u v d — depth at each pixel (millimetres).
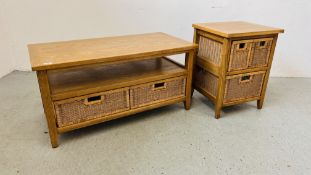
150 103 1432
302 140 1319
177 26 2109
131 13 2051
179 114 1561
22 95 1755
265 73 1539
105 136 1321
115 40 1492
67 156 1163
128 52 1241
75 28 2064
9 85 1915
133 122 1460
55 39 2102
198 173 1076
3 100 1675
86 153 1188
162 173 1072
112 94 1278
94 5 1998
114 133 1350
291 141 1309
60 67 1073
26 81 1999
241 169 1104
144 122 1463
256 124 1463
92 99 1280
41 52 1222
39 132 1336
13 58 2174
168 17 2076
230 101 1510
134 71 1461
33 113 1521
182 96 1545
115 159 1151
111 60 1181
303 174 1079
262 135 1356
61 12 2004
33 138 1284
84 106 1222
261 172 1088
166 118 1511
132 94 1344
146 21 2086
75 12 2010
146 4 2025
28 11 1987
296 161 1159
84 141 1275
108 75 1390
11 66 2182
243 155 1194
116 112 1333
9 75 2115
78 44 1388
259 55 1458
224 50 1332
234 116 1549
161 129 1394
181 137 1323
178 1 2016
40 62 1063
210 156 1183
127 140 1291
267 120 1510
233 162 1147
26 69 2221
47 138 1288
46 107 1115
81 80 1308
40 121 1437
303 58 2148
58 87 1210
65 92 1150
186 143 1274
